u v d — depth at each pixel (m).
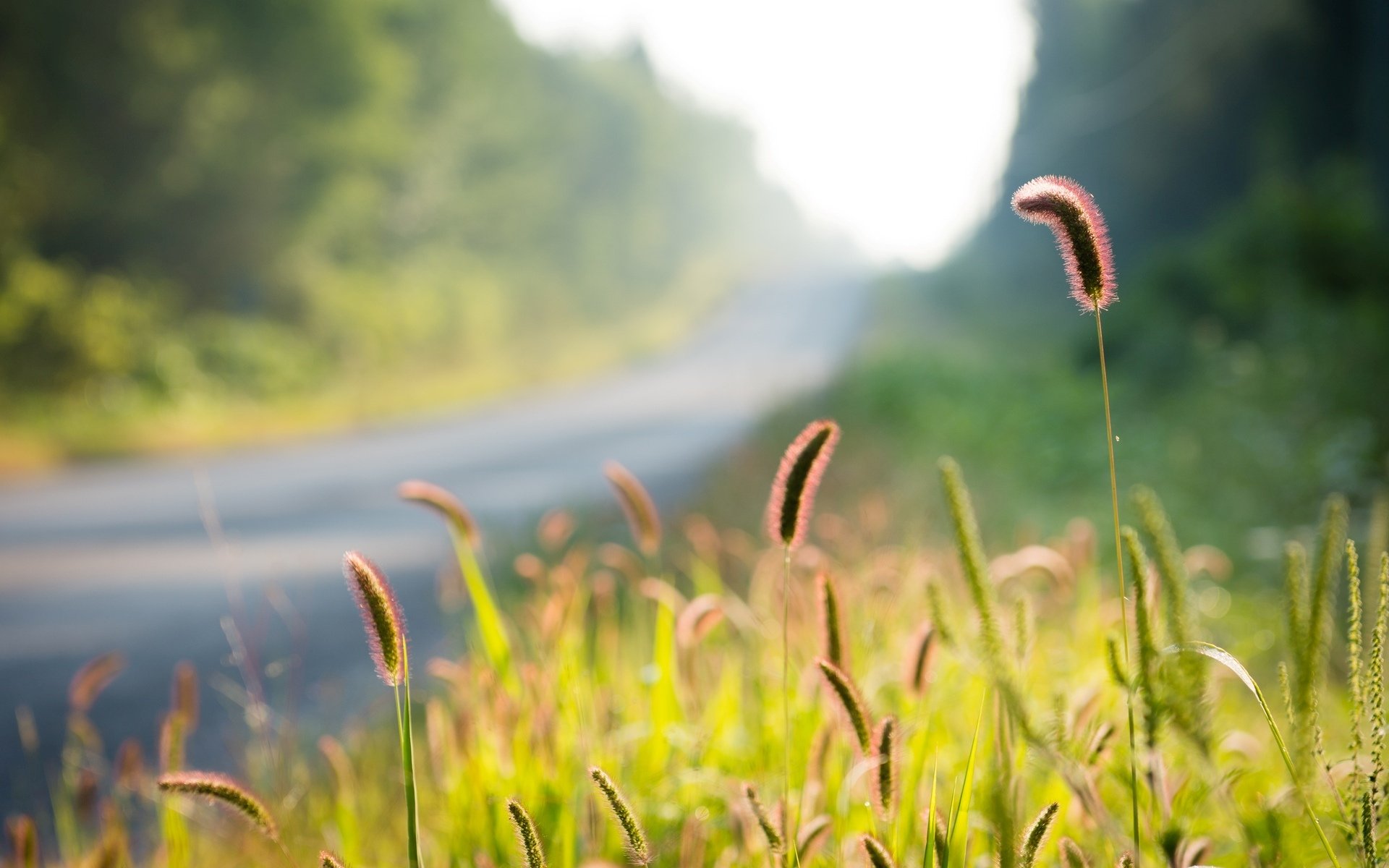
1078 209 1.46
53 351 21.45
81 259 28.33
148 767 4.07
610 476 2.61
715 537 4.66
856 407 16.30
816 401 17.77
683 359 46.88
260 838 2.55
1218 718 2.75
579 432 20.95
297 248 33.56
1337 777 1.87
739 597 4.86
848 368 22.61
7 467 16.17
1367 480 7.98
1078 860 1.71
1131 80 40.88
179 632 6.68
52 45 26.02
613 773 2.41
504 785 2.42
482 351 44.31
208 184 29.95
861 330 53.59
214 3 29.19
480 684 2.61
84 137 27.28
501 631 2.67
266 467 16.77
